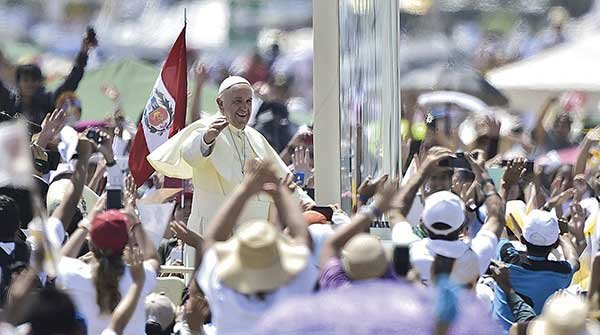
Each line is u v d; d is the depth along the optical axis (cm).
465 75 5688
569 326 1831
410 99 5222
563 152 5103
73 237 2450
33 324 1972
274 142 4819
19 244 2425
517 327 2414
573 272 2839
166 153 2956
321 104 2962
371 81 2914
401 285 1811
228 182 2934
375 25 2900
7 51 6078
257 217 2838
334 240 2139
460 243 2338
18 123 2430
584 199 3625
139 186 3412
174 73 3428
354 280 1950
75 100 3744
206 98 4459
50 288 2062
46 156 3059
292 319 1764
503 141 5141
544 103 5709
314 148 2972
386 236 2677
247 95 2956
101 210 2494
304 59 6394
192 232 2411
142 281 2231
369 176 2914
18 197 2634
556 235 2662
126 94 4769
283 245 2036
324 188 2970
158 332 2441
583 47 5844
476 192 2916
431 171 2427
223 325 1997
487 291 2572
